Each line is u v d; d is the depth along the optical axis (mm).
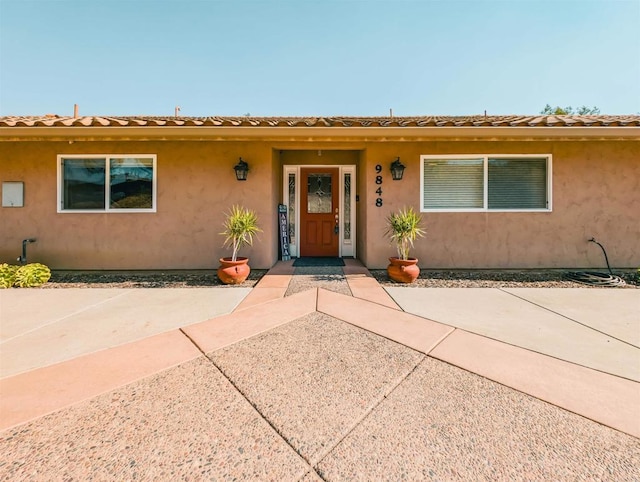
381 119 7133
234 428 1669
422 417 1757
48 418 1736
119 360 2430
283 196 7516
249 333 2977
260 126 4863
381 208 5941
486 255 5820
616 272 5605
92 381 2123
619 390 2018
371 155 5934
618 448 1521
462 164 5859
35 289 4676
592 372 2248
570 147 5684
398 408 1841
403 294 4352
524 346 2691
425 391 2018
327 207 7660
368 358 2473
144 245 5777
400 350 2613
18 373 2229
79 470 1388
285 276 5445
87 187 5738
